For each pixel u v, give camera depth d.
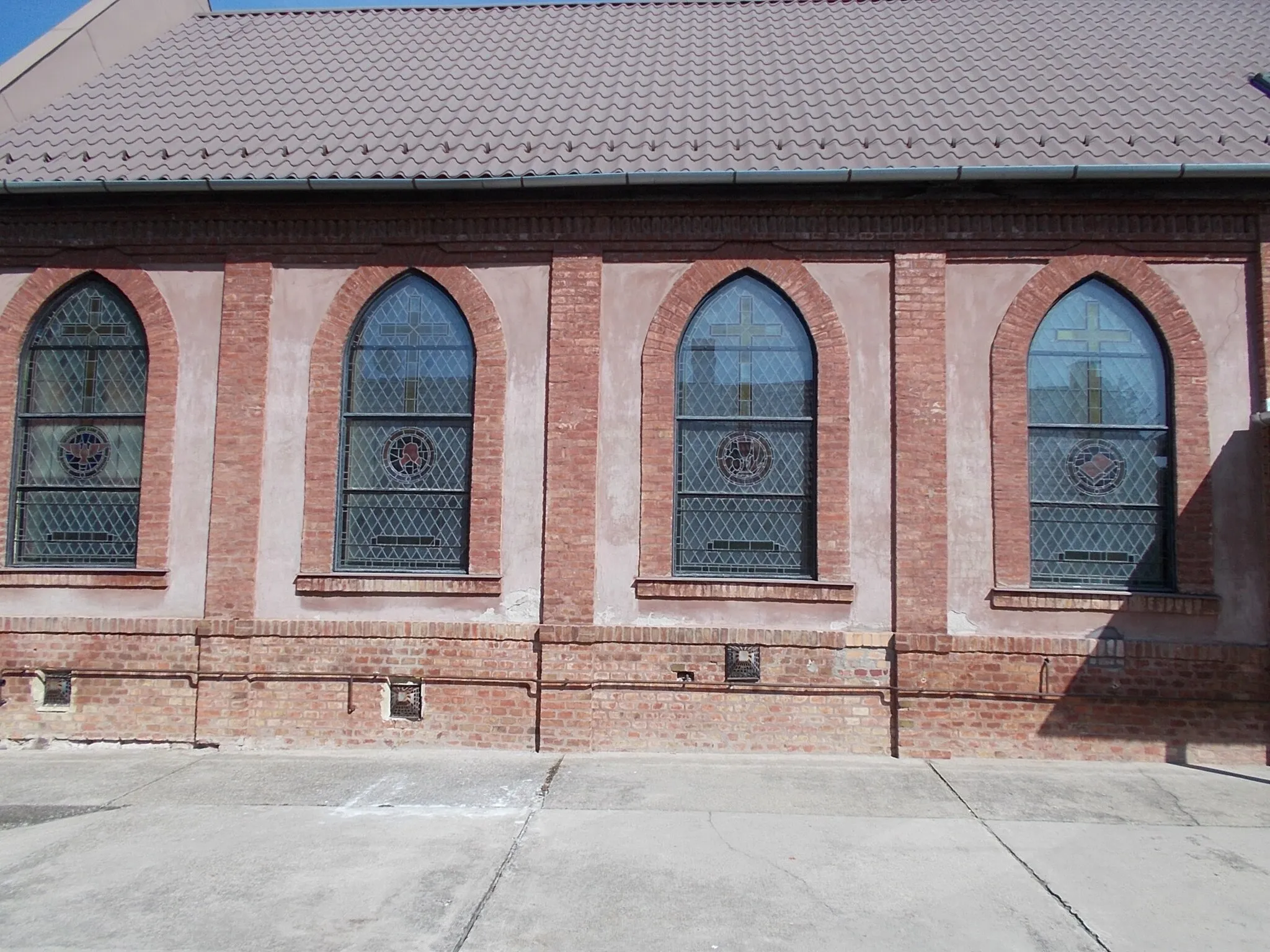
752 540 7.55
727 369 7.72
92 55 9.79
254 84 9.64
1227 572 7.17
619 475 7.53
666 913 4.46
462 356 7.87
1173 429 7.36
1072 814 5.93
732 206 7.63
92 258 7.92
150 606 7.63
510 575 7.50
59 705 7.59
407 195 7.64
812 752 7.24
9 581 7.63
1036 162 7.22
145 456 7.73
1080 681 7.15
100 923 4.34
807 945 4.15
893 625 7.29
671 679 7.33
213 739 7.44
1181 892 4.76
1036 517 7.43
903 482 7.34
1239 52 9.64
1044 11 11.03
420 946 4.12
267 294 7.83
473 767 6.93
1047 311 7.54
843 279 7.62
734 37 10.65
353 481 7.79
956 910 4.52
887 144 7.64
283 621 7.51
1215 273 7.43
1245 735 7.04
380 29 11.21
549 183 7.34
